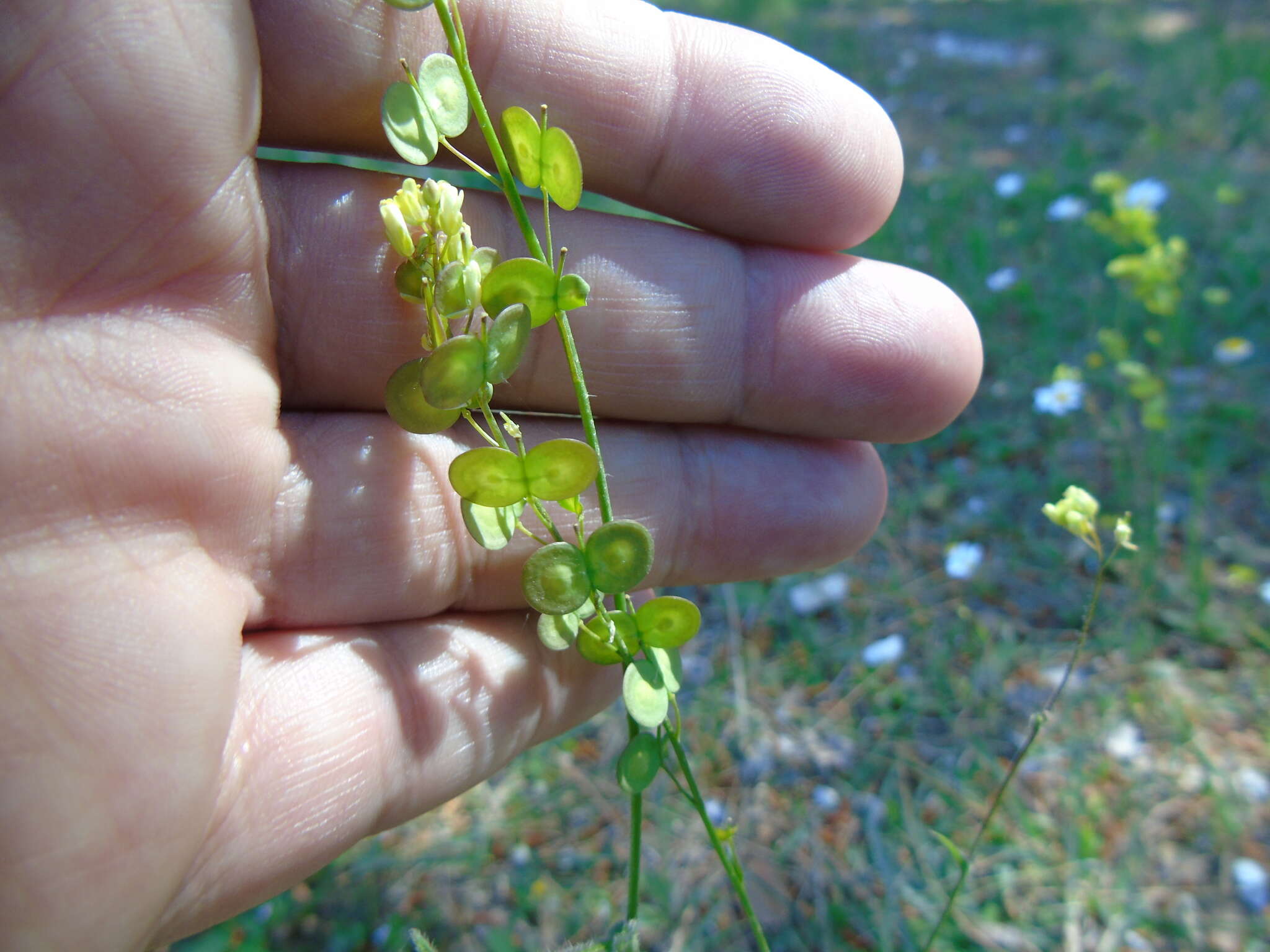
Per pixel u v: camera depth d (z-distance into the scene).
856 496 0.10
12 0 0.06
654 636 0.07
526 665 0.09
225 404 0.07
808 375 0.10
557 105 0.09
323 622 0.08
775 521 0.10
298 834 0.08
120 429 0.07
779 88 0.09
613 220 0.09
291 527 0.08
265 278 0.08
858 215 0.10
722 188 0.09
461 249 0.07
